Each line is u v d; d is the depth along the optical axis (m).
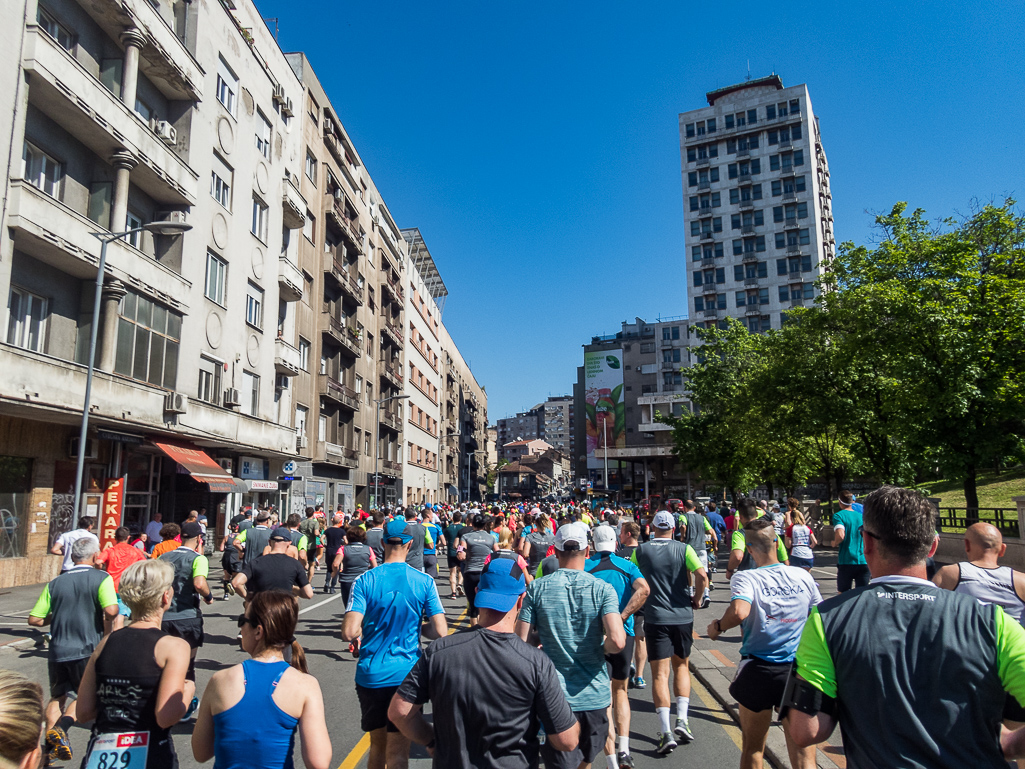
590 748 3.96
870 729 2.04
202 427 21.16
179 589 6.23
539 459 157.12
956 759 1.94
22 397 13.70
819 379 26.36
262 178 27.38
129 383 17.30
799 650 2.28
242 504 26.83
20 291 15.31
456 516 16.45
